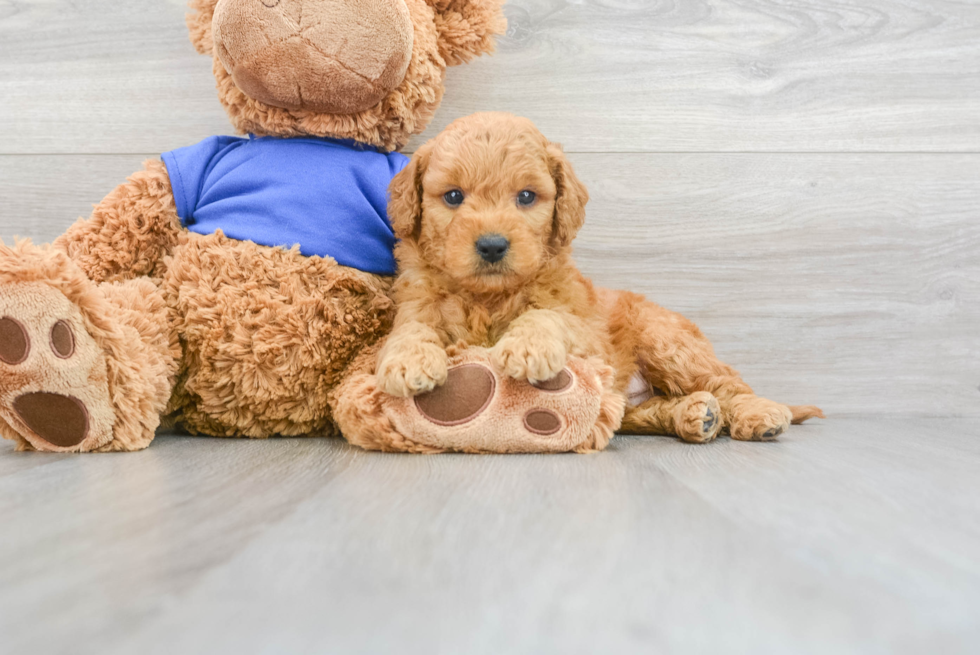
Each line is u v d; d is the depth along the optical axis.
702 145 2.25
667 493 1.08
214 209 1.77
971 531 0.89
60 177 2.21
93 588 0.67
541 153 1.66
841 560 0.77
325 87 1.68
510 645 0.56
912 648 0.56
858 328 2.27
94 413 1.47
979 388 2.27
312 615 0.61
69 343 1.42
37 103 2.20
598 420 1.52
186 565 0.74
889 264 2.27
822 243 2.26
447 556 0.77
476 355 1.51
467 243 1.53
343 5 1.62
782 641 0.57
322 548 0.79
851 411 2.28
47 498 1.04
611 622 0.60
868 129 2.26
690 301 2.27
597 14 2.22
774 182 2.26
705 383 1.86
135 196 1.78
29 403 1.43
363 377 1.59
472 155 1.58
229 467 1.30
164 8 2.20
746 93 2.25
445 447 1.48
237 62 1.65
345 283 1.70
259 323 1.64
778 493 1.09
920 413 2.27
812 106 2.25
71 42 2.20
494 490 1.09
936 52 2.25
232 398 1.69
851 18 2.25
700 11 2.23
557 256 1.74
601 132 2.24
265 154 1.80
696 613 0.62
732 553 0.79
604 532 0.86
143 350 1.54
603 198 2.25
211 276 1.68
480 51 1.97
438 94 1.93
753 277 2.27
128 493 1.07
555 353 1.42
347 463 1.35
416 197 1.67
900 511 0.99
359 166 1.81
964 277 2.27
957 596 0.67
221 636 0.57
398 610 0.62
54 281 1.41
